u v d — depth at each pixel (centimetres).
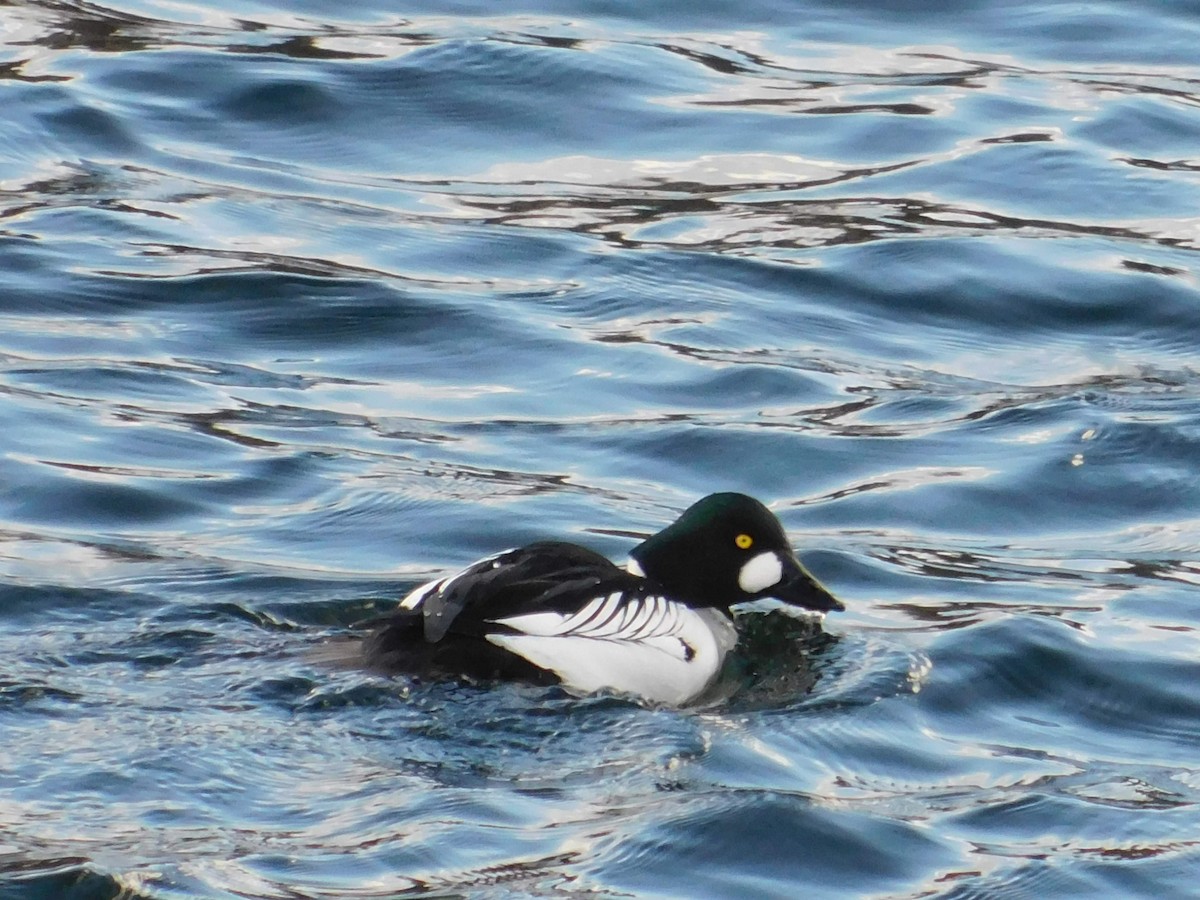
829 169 1972
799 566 1215
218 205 1831
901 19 2350
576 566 1153
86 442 1407
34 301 1630
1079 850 949
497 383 1559
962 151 2003
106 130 1955
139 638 1113
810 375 1589
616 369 1584
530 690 1069
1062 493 1416
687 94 2114
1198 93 2139
